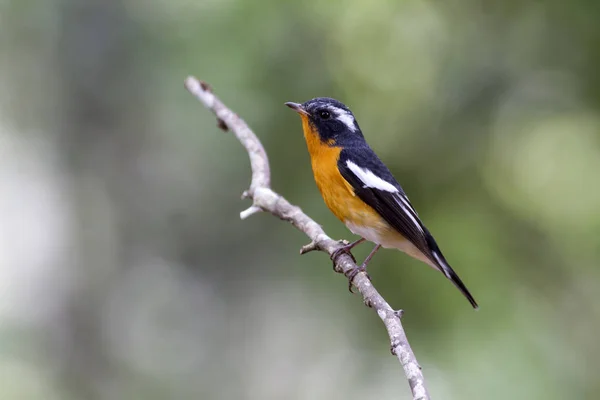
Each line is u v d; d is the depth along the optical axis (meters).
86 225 17.61
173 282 17.44
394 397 13.98
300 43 12.56
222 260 16.81
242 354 17.38
